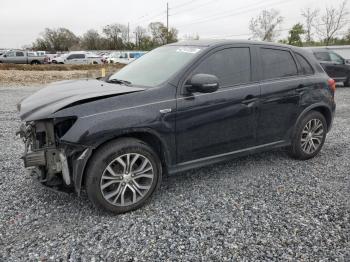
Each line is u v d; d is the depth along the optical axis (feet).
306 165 15.64
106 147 10.49
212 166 15.42
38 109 10.47
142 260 8.80
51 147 10.57
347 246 9.42
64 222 10.56
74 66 96.84
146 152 11.13
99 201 10.59
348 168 15.30
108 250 9.20
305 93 15.17
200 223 10.55
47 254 8.98
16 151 17.43
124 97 10.84
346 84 51.88
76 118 10.02
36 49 286.87
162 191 12.84
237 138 13.39
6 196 12.21
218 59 12.84
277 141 14.89
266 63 14.19
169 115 11.39
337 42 149.69
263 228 10.29
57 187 11.09
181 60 12.59
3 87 53.42
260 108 13.69
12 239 9.62
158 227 10.34
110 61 121.39
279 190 12.94
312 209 11.45
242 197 12.34
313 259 8.86
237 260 8.82
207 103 12.19
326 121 16.80
